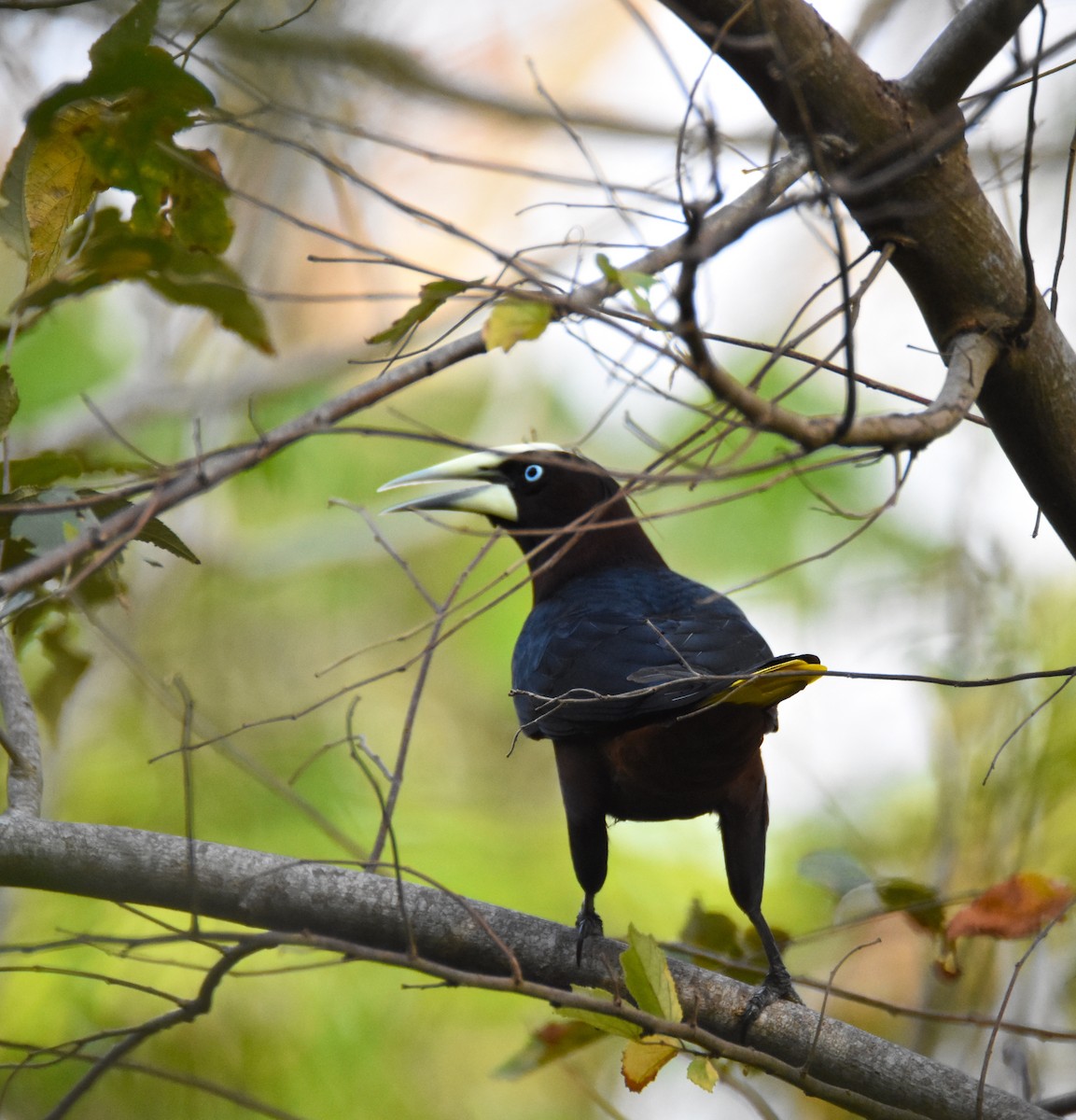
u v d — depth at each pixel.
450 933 7.30
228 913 7.05
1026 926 7.54
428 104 14.06
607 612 8.96
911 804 13.55
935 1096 6.56
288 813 13.67
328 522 17.00
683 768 7.88
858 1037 6.85
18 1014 11.66
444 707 16.53
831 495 15.83
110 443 15.34
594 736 8.37
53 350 16.73
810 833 13.55
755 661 8.45
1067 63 6.47
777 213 5.80
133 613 15.47
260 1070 11.98
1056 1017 10.42
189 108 6.49
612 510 10.16
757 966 8.01
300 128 12.45
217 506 16.55
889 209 6.68
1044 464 7.15
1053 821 11.59
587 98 16.00
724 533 15.91
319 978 12.52
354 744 7.13
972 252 6.75
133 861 6.91
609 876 13.30
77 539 5.19
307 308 16.83
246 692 16.17
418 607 17.00
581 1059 13.80
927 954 10.52
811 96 6.60
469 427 17.30
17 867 6.78
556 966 7.39
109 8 9.59
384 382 5.34
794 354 6.02
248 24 12.17
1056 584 12.57
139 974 12.01
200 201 6.96
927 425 5.40
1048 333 6.86
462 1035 13.02
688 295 4.75
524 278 5.75
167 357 15.88
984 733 10.80
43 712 7.77
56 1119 5.94
